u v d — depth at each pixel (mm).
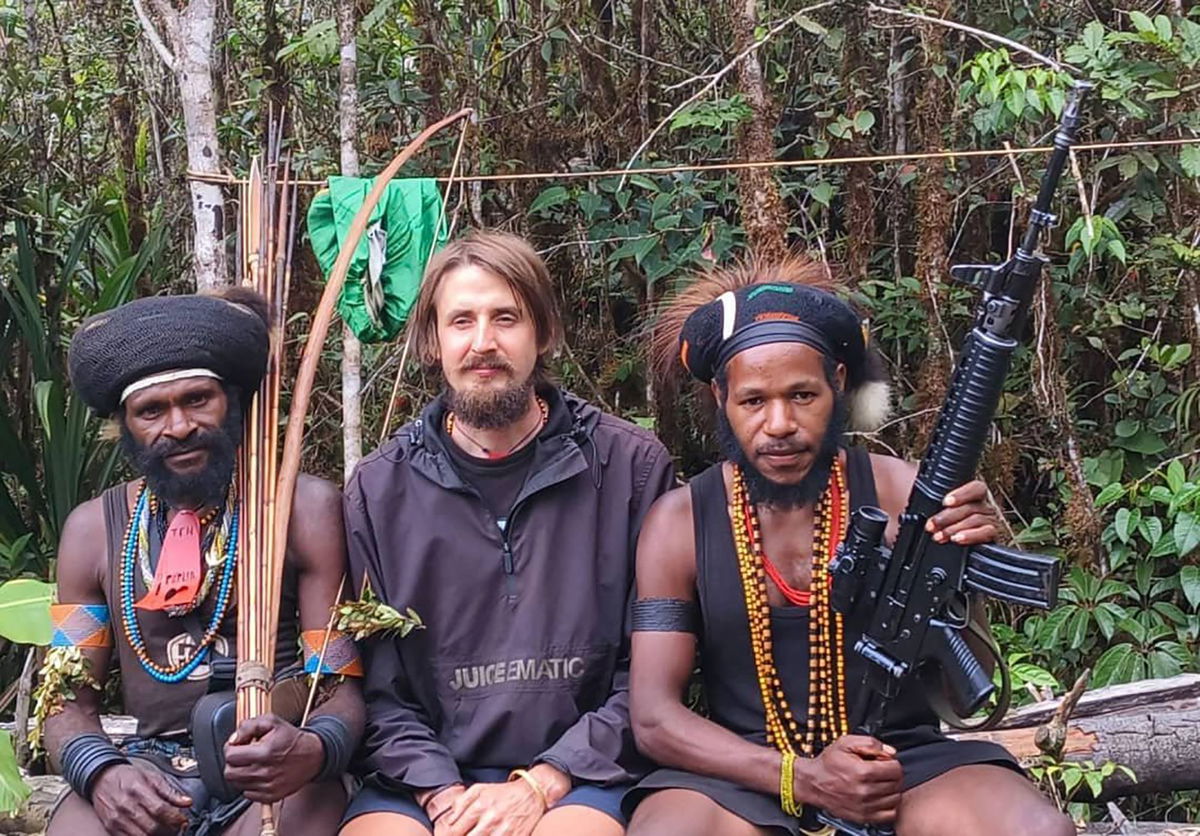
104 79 5641
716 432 2361
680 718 2242
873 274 4277
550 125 4348
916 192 4066
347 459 3590
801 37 4258
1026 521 4188
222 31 4605
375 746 2369
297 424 2381
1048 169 1980
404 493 2449
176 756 2332
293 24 4965
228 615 2324
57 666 2311
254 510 2279
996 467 4016
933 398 3896
